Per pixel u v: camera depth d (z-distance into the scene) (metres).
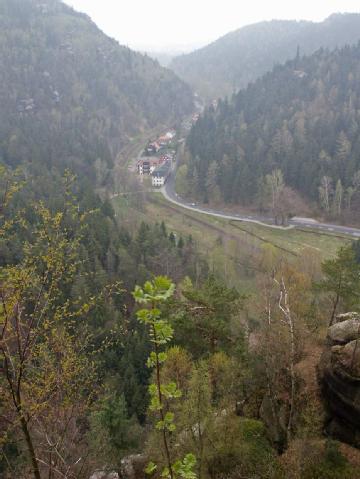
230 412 21.61
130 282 58.75
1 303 8.50
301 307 30.02
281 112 154.88
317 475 18.14
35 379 10.18
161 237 73.19
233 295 28.23
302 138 132.38
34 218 62.47
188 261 71.00
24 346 9.07
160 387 6.54
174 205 121.06
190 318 26.88
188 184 128.88
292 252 85.25
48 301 9.84
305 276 39.59
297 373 23.45
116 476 21.56
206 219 108.75
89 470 18.41
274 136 133.38
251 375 23.11
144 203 120.44
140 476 21.23
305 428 19.94
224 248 80.12
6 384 9.33
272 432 21.33
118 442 21.27
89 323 39.03
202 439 17.25
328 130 133.88
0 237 10.55
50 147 134.50
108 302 42.78
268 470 18.55
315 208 109.81
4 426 9.83
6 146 129.50
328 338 22.39
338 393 19.92
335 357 20.42
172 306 27.45
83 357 11.91
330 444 19.09
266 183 114.44
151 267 65.88
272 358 22.77
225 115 171.25
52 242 10.20
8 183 10.05
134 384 38.34
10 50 196.38
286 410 22.25
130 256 62.66
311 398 21.91
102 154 147.50
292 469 18.53
